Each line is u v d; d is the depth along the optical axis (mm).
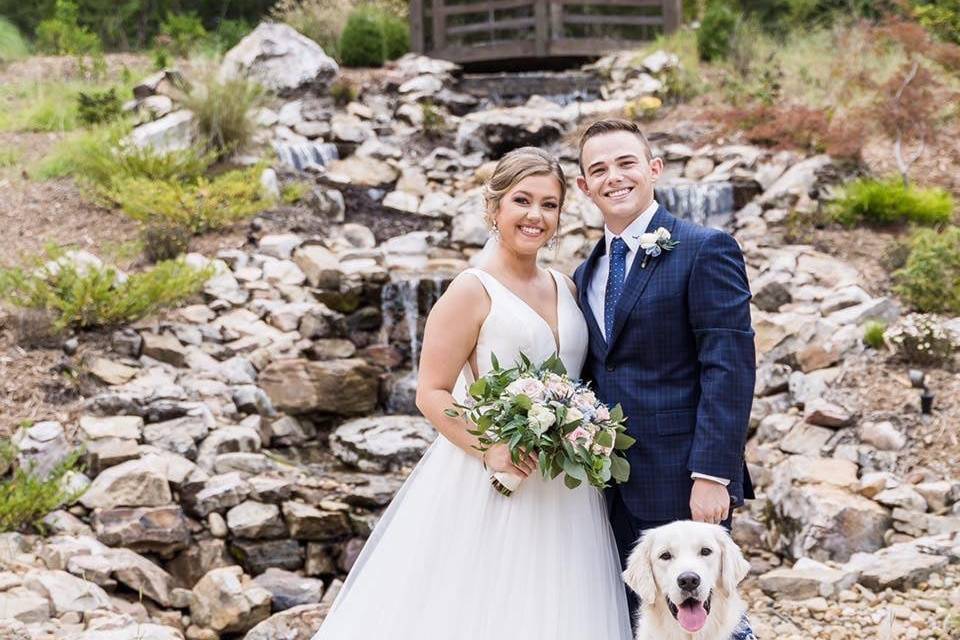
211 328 9539
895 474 7586
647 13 19016
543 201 4188
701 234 4023
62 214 11336
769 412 8664
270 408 8930
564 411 3789
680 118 14305
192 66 15289
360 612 4227
